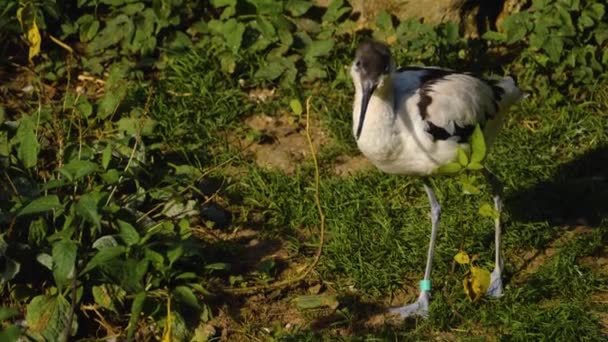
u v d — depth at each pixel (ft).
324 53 42.91
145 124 39.81
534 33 42.65
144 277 32.04
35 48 36.55
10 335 26.58
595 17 42.88
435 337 32.17
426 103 31.48
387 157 32.07
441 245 35.50
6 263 31.86
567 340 31.50
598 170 39.34
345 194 37.76
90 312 32.12
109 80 40.65
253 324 32.68
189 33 44.98
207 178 38.96
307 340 31.53
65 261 30.09
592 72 42.24
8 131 38.09
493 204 36.99
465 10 44.93
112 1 44.50
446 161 32.04
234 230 36.70
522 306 32.78
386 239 35.73
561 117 41.29
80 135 37.47
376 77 30.71
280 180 38.50
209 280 34.01
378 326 32.71
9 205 33.94
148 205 36.40
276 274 34.78
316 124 41.78
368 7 45.01
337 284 34.30
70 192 35.60
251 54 43.50
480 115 32.71
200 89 42.39
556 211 37.35
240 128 41.39
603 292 33.73
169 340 29.45
